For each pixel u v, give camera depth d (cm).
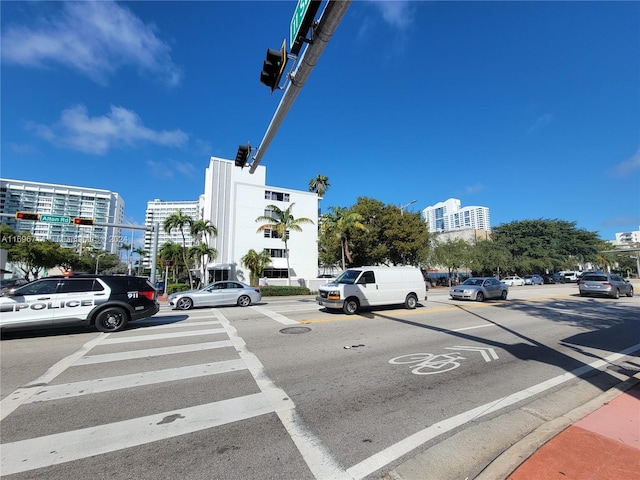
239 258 3738
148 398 460
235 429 372
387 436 359
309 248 4141
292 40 583
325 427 378
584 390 501
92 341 805
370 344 775
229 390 489
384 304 1358
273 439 351
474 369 595
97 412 416
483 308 1485
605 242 7488
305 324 1043
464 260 4034
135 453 325
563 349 751
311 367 600
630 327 1040
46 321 854
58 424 385
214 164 3934
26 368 592
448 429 375
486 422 393
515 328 1002
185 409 424
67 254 4609
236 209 3788
